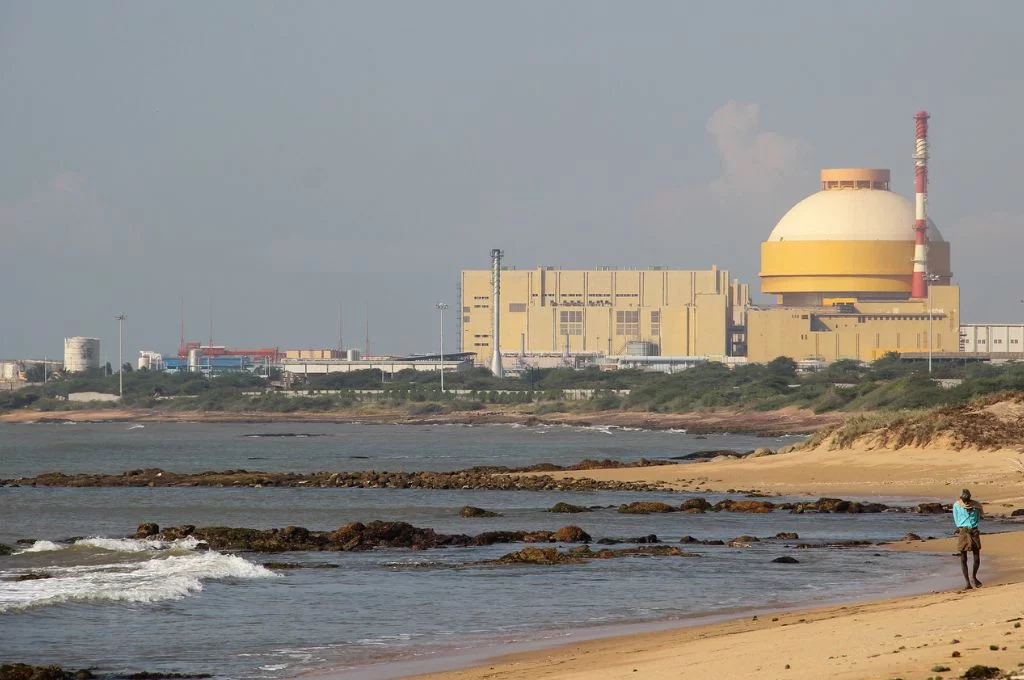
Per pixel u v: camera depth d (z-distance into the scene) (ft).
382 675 275.18
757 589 391.65
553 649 298.35
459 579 420.77
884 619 292.20
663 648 284.82
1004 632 255.29
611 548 514.27
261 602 374.63
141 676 280.72
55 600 368.68
